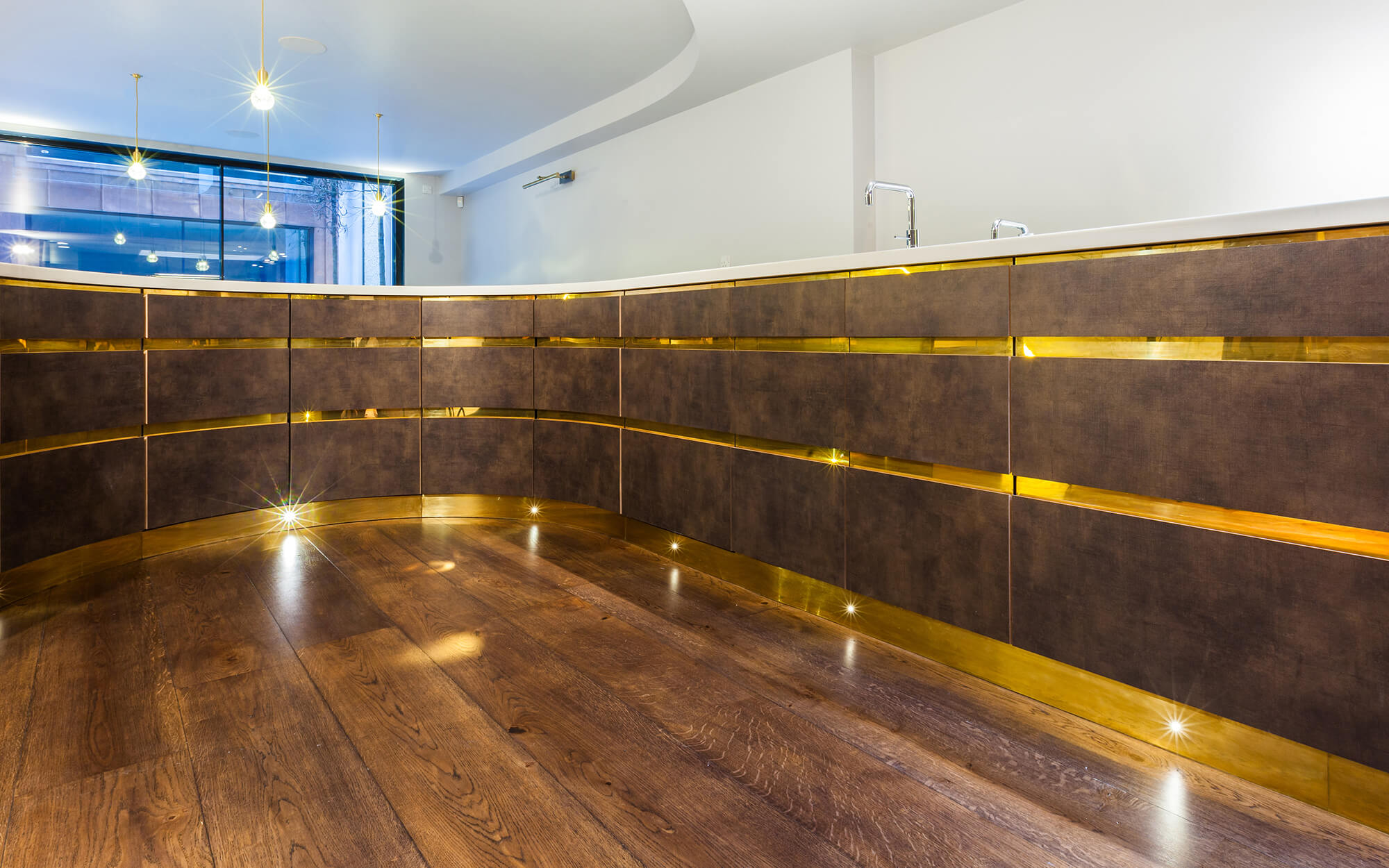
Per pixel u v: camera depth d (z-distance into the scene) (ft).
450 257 26.40
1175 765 5.14
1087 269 5.45
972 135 11.93
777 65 13.85
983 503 6.25
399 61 15.57
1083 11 10.59
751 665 6.75
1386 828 4.37
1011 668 6.22
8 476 8.10
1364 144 8.35
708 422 9.05
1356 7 8.34
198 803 4.70
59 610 8.04
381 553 10.28
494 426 12.16
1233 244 4.79
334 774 5.03
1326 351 4.47
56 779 4.95
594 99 17.83
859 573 7.36
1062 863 4.18
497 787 4.89
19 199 20.61
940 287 6.42
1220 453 4.89
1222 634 4.93
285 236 24.30
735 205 15.47
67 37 14.44
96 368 9.17
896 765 5.16
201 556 10.12
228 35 14.35
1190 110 9.64
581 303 11.05
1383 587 4.27
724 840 4.38
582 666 6.72
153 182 22.34
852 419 7.27
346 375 11.87
